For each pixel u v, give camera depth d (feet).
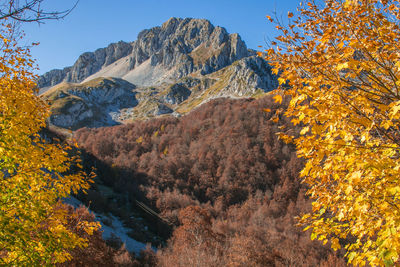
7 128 19.25
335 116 10.96
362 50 11.39
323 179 12.98
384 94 11.60
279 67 12.49
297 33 12.26
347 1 11.37
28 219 18.81
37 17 9.64
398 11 12.10
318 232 15.17
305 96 11.63
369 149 11.18
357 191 12.93
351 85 11.73
